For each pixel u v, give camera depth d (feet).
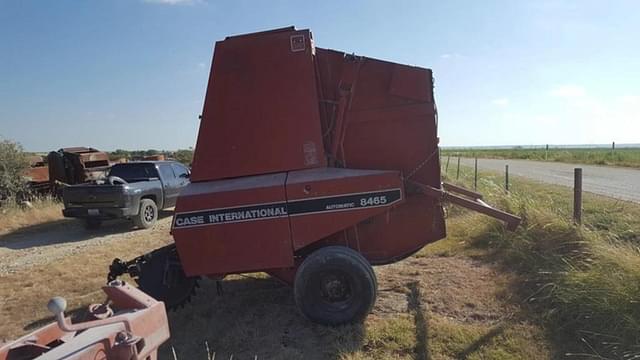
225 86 16.51
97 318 8.82
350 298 15.39
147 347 8.69
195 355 14.43
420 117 16.99
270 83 16.40
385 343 14.26
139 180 44.06
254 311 17.74
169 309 17.60
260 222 15.60
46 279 23.82
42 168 59.16
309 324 16.16
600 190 48.14
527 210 24.75
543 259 20.10
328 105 17.10
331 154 16.97
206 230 15.67
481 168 99.30
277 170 16.35
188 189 16.05
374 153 17.15
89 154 57.11
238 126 16.47
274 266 15.62
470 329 15.02
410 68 16.81
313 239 15.55
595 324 14.39
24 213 46.60
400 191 15.60
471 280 19.94
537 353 13.34
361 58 16.90
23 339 7.91
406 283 20.06
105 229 41.04
